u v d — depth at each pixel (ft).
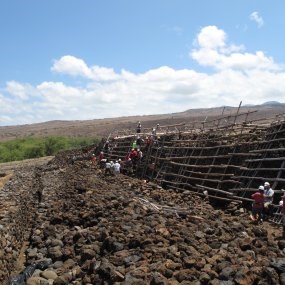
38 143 340.80
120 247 49.19
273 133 80.84
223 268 39.29
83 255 49.39
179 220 62.13
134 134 176.45
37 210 83.51
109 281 40.83
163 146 128.36
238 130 101.24
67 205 79.00
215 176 95.66
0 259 46.75
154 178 123.44
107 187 100.83
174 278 38.68
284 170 73.67
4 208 70.49
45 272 47.37
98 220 65.31
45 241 59.62
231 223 60.59
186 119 506.48
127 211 67.15
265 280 35.96
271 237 54.39
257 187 80.43
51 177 142.31
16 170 185.88
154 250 45.98
